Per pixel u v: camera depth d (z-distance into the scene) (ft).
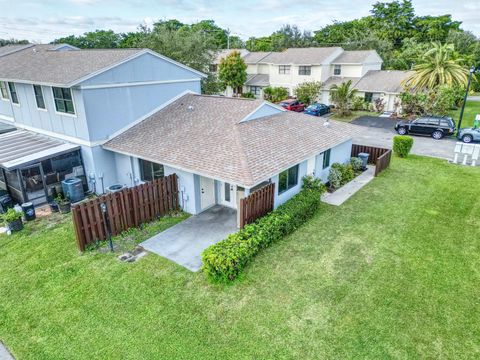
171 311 27.94
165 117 56.70
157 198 44.52
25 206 44.29
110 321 27.14
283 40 221.46
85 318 27.53
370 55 140.26
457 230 40.81
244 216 38.27
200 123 52.13
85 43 216.33
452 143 83.56
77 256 36.40
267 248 36.99
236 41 267.80
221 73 151.02
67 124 52.49
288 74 149.07
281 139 49.16
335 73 143.64
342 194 52.85
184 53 111.96
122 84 51.98
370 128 102.12
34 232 41.96
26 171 47.39
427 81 112.06
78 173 53.11
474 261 34.35
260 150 43.83
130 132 53.88
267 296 29.48
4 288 31.45
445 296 29.27
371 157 68.33
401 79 127.34
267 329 25.91
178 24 232.94
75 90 47.91
